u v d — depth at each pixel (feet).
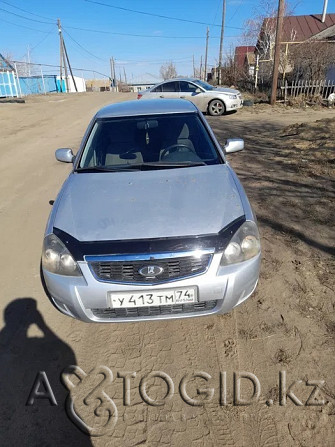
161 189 8.60
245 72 78.59
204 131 10.97
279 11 47.09
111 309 7.27
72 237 7.31
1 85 87.92
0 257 11.73
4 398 6.75
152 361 7.40
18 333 8.30
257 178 17.78
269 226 12.46
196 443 5.81
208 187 8.58
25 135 35.78
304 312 8.37
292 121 36.86
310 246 11.05
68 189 9.14
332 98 50.47
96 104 63.31
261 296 8.98
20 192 18.37
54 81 129.29
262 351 7.43
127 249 6.92
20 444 5.94
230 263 7.09
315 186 16.15
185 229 7.19
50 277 7.35
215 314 7.39
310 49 53.06
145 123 11.26
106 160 10.31
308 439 5.76
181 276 6.93
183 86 44.14
